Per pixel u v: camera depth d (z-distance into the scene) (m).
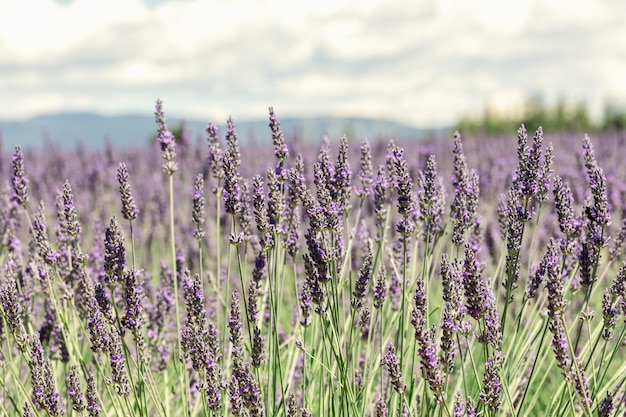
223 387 2.93
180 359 3.22
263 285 3.97
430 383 2.61
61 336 3.75
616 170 7.06
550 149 3.05
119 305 4.09
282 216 3.22
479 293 2.70
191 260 6.11
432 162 3.20
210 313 4.26
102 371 3.04
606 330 2.83
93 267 4.52
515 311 4.88
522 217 3.04
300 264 5.55
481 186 7.39
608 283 4.67
